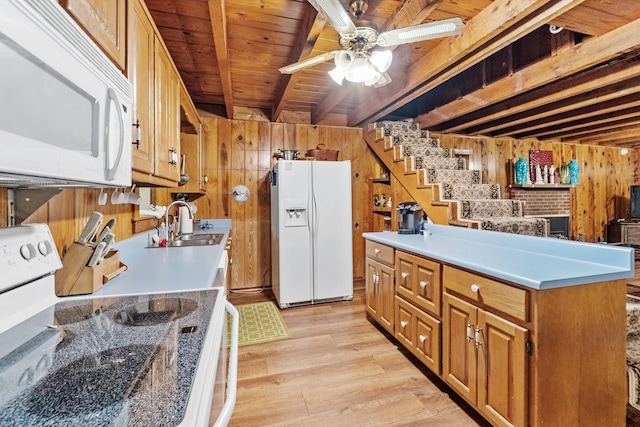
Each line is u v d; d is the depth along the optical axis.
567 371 1.30
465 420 1.64
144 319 0.87
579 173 5.75
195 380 0.56
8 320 0.81
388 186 4.61
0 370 0.60
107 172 0.87
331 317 3.09
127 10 1.22
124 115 1.00
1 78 0.52
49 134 0.64
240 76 3.14
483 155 5.10
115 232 1.86
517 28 1.96
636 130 4.75
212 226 3.71
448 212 3.05
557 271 1.39
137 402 0.50
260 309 3.31
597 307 1.35
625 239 5.80
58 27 0.66
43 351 0.68
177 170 2.14
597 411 1.36
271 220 3.89
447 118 3.85
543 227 3.06
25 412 0.47
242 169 4.00
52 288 0.99
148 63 1.49
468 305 1.61
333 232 3.54
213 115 3.97
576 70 2.40
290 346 2.46
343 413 1.70
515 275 1.33
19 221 1.01
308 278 3.45
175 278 1.34
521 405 1.30
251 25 2.25
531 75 2.74
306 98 3.84
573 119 3.95
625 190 6.27
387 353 2.34
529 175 5.27
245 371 2.11
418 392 1.88
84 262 1.11
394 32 1.75
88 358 0.64
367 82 2.13
